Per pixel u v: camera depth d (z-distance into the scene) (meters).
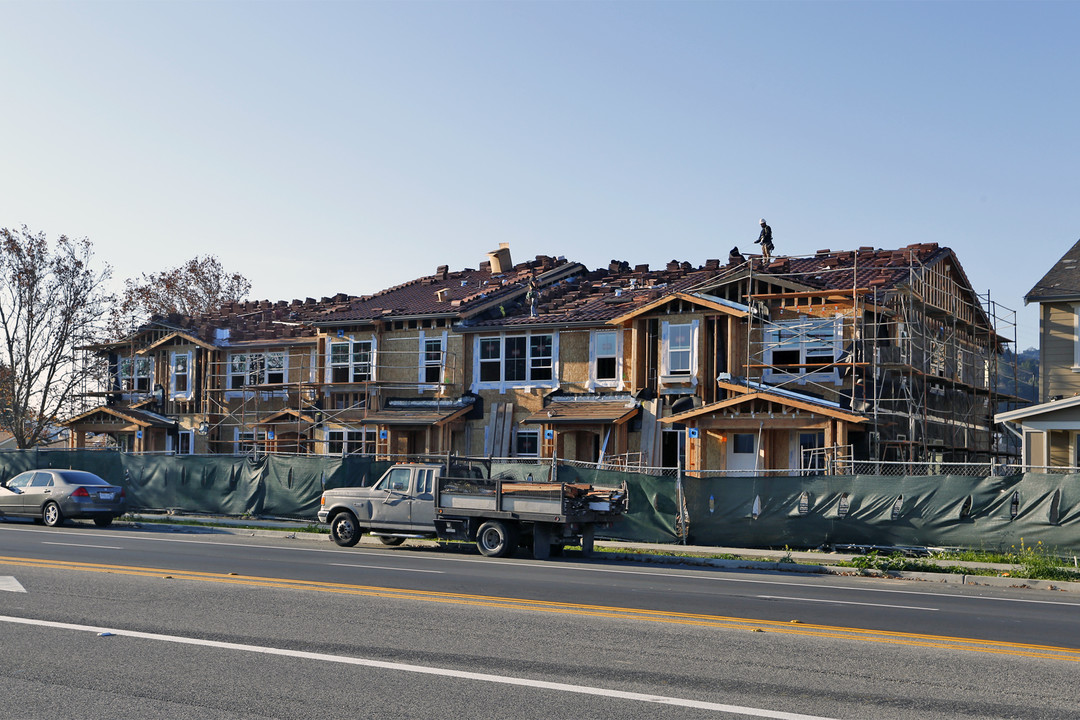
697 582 16.91
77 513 27.52
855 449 30.88
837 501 22.78
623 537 24.55
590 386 37.88
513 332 39.81
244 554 20.12
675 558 21.64
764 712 7.86
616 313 37.56
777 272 35.38
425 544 24.39
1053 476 20.88
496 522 21.28
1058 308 28.77
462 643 10.52
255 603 13.08
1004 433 41.84
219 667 9.28
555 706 7.98
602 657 9.88
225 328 47.84
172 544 22.31
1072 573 18.97
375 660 9.62
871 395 32.28
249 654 9.86
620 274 44.81
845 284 33.34
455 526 21.72
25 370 51.44
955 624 12.54
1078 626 12.67
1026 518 20.98
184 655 9.80
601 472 25.33
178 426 48.00
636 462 35.44
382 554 20.98
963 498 21.67
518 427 39.28
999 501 21.33
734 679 9.00
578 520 21.02
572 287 43.88
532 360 39.28
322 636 10.83
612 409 36.25
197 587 14.50
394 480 22.97
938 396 35.41
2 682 8.69
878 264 35.72
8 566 16.70
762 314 34.22
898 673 9.34
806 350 33.38
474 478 22.22
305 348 45.59
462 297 41.94
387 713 7.74
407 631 11.17
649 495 24.47
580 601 13.81
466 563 19.25
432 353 41.41
